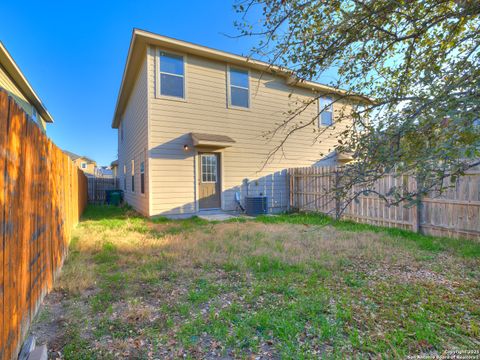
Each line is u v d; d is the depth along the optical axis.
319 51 2.44
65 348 1.89
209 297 2.71
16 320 1.67
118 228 6.35
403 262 3.74
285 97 9.84
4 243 1.46
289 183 9.90
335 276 3.24
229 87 8.73
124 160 13.46
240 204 8.93
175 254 4.10
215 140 7.83
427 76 1.93
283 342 1.96
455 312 2.35
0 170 1.43
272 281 3.09
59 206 3.61
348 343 1.93
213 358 1.82
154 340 2.01
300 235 5.42
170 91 7.83
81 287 2.92
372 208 6.71
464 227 4.92
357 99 2.78
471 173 4.82
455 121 1.46
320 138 10.61
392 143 1.90
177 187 7.88
